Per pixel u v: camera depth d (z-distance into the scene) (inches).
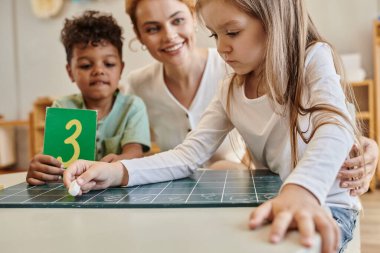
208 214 20.7
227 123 37.6
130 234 17.8
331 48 31.9
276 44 28.0
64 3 142.3
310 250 15.4
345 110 26.2
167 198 24.5
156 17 49.4
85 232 18.4
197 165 34.5
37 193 27.8
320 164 21.7
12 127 147.6
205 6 28.2
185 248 15.7
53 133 36.6
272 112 32.0
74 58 50.2
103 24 50.9
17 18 147.3
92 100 50.3
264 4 27.5
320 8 125.3
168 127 58.5
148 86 58.5
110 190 28.1
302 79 29.2
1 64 149.6
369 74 122.3
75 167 28.6
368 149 32.7
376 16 121.1
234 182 30.0
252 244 15.7
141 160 31.1
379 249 61.1
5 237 18.2
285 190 20.3
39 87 148.1
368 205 90.2
